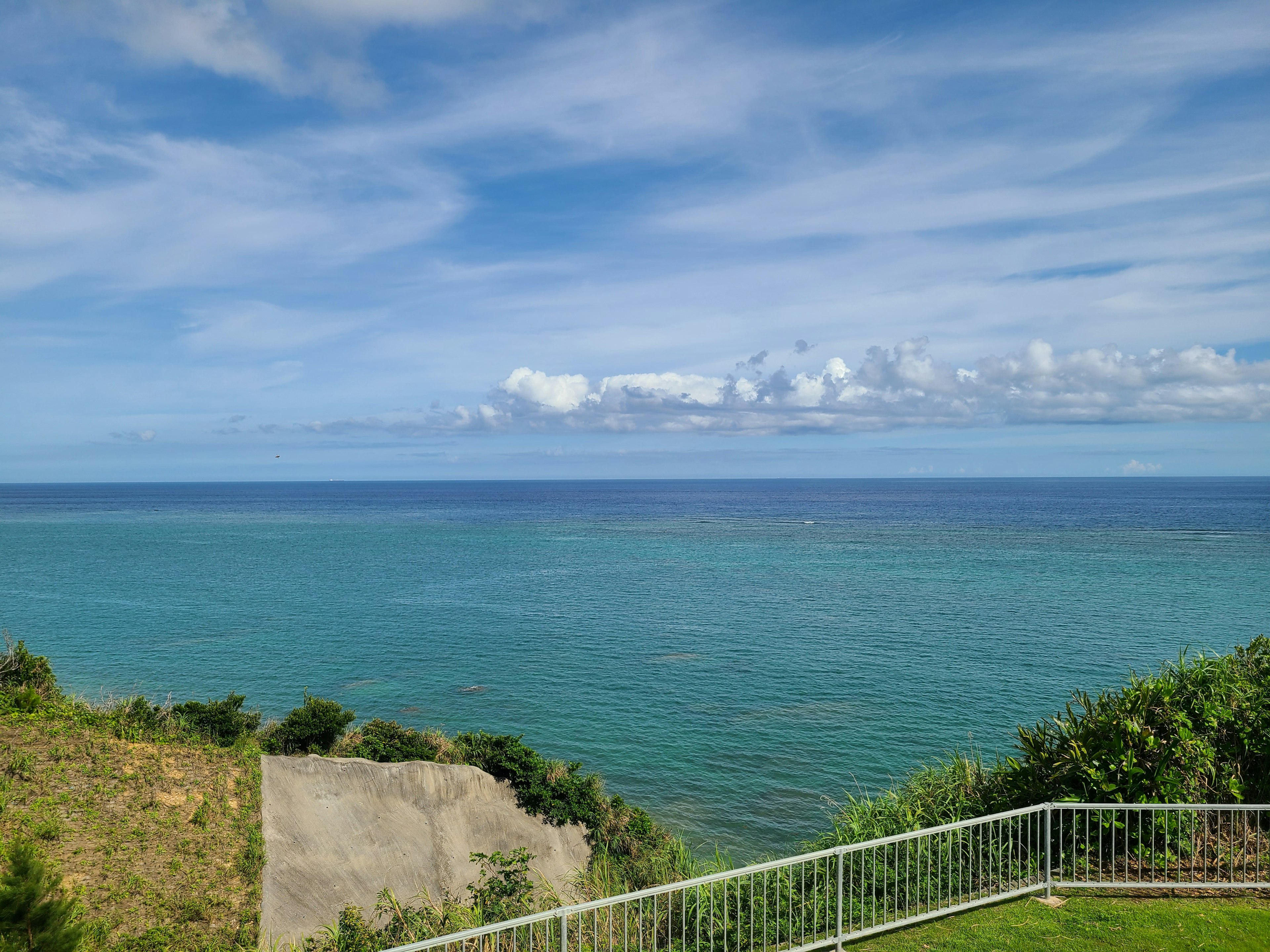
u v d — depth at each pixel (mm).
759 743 34906
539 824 22297
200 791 18375
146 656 52000
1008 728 36500
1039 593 76125
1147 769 11242
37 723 19969
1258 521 179500
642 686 44656
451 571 97500
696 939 9789
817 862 10500
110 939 12773
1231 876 9711
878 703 40719
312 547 128375
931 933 9039
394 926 12727
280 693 43812
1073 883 9938
